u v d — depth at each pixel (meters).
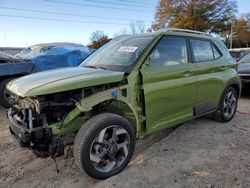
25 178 3.04
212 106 4.51
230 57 5.01
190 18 38.59
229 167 3.18
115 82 3.03
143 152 3.65
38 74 3.28
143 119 3.33
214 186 2.78
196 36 4.25
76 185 2.88
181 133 4.38
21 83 2.97
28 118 2.70
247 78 6.83
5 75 6.03
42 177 3.05
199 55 4.23
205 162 3.33
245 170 3.10
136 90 3.23
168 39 3.73
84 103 2.74
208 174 3.03
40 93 2.56
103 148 2.93
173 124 3.79
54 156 2.76
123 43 3.89
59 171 3.17
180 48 3.88
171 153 3.60
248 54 8.18
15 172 3.18
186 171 3.11
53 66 7.16
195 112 4.11
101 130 2.85
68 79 2.83
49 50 8.06
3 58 6.39
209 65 4.32
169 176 3.00
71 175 3.08
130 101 3.16
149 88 3.30
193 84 3.96
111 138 3.00
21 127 2.75
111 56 3.72
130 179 2.96
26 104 2.86
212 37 4.72
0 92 5.97
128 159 3.17
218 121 4.95
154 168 3.19
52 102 2.71
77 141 2.78
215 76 4.44
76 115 2.79
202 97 4.23
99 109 3.11
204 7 38.34
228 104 4.95
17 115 3.01
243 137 4.19
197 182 2.86
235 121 5.06
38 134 2.62
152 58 3.43
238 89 5.16
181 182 2.87
